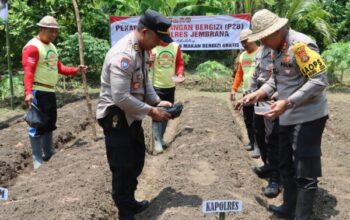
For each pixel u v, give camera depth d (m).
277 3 14.11
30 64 6.04
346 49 11.81
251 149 7.10
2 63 13.36
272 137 5.15
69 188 5.13
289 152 4.49
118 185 4.29
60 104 10.56
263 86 4.71
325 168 6.10
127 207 4.39
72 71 6.92
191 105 9.73
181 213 4.48
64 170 5.83
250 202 4.84
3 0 9.88
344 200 4.96
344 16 16.77
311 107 4.08
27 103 6.05
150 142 7.02
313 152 4.14
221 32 10.89
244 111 6.68
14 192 5.23
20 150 6.83
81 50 6.95
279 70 4.15
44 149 6.74
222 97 11.20
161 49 6.69
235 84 6.84
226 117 8.55
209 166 5.70
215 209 3.71
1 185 5.86
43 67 6.20
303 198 4.22
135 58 4.00
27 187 5.35
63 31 12.62
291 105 3.91
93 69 12.45
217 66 11.59
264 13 4.04
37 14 11.94
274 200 5.27
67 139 7.70
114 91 3.93
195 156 6.07
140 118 4.08
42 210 4.58
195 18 10.84
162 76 6.75
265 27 3.97
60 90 11.89
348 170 6.02
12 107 10.09
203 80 12.73
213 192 4.91
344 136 7.79
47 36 6.21
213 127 7.69
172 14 13.82
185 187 5.07
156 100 4.52
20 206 4.68
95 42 11.77
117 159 4.19
